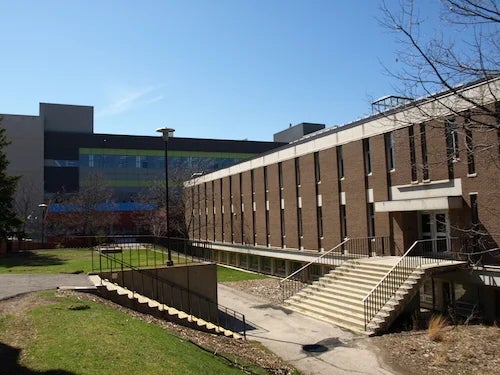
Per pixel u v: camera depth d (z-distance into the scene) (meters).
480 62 8.12
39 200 65.81
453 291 20.06
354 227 25.75
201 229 51.56
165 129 22.47
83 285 15.88
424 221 22.45
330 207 27.92
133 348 9.90
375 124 24.11
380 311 17.28
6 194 35.62
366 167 25.00
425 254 21.86
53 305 12.78
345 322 17.83
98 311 12.82
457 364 12.41
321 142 28.89
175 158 76.94
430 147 20.27
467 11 8.02
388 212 23.41
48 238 54.59
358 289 19.88
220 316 20.42
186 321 15.85
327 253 25.38
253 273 37.09
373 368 12.76
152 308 15.57
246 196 40.03
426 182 20.88
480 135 13.62
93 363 8.70
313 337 16.39
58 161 69.88
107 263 21.84
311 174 29.92
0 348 9.25
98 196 62.47
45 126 71.38
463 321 17.72
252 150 82.56
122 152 73.81
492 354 12.92
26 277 17.97
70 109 73.06
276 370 12.43
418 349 14.03
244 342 15.53
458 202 19.16
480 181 18.45
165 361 9.55
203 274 19.84
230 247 42.91
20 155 66.44
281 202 34.06
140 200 64.56
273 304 22.73
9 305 12.84
